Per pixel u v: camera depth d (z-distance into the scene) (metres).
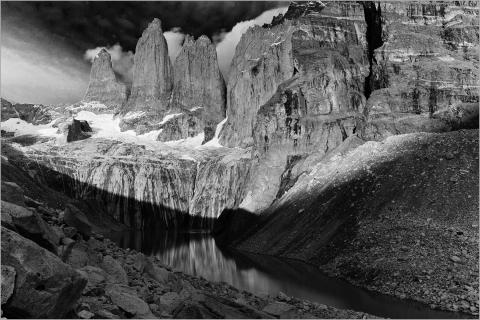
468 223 59.22
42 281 14.60
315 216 90.69
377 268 56.12
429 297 45.09
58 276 15.08
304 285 55.09
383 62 133.75
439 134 93.31
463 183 69.50
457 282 46.34
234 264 76.06
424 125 108.75
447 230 59.25
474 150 78.44
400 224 66.44
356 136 118.19
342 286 54.66
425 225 63.06
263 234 104.62
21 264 14.15
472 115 104.25
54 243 19.31
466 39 132.75
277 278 60.53
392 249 59.88
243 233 123.69
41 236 18.16
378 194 80.00
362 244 66.75
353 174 94.69
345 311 31.08
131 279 23.50
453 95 113.19
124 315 17.86
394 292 48.97
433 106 113.81
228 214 178.62
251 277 61.53
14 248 14.36
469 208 62.81
